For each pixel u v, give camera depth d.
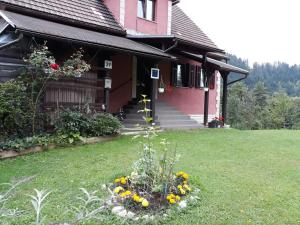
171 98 15.76
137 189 4.81
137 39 12.62
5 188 5.26
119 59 13.55
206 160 7.47
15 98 7.71
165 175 4.91
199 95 17.48
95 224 3.94
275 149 9.27
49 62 8.25
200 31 17.84
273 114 45.25
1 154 7.09
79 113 9.02
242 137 11.38
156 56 10.76
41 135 8.21
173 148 8.62
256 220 4.27
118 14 13.12
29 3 10.40
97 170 6.32
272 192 5.38
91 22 11.91
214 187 5.46
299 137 12.20
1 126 7.62
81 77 9.76
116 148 8.30
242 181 5.91
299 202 4.99
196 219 4.20
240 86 48.91
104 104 10.28
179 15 18.03
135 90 14.36
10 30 8.84
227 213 4.43
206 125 14.82
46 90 8.81
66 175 5.98
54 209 4.42
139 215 4.15
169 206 4.40
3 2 9.56
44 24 9.21
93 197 3.30
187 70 16.61
